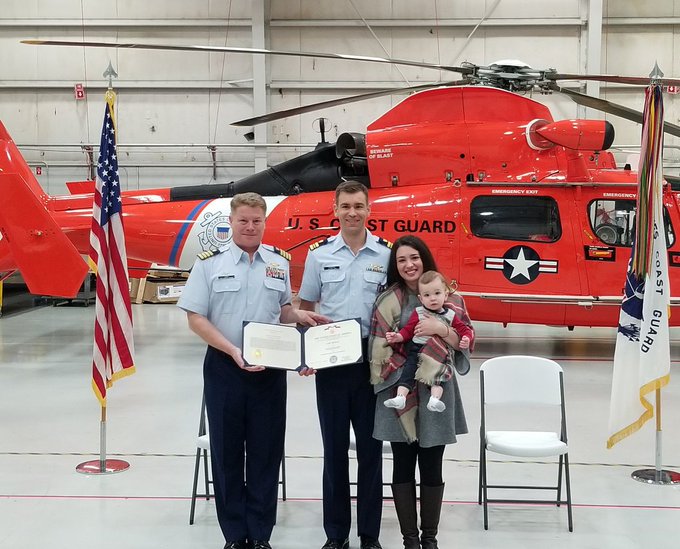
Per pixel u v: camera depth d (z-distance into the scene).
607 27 15.35
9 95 16.05
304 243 8.99
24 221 7.70
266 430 3.77
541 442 4.31
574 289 8.68
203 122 15.87
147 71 15.82
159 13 15.66
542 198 8.68
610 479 5.00
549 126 8.37
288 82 15.62
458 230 8.73
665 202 8.76
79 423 6.34
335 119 15.74
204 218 9.20
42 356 9.54
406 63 8.02
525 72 8.48
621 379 4.93
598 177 8.82
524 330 12.27
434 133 8.80
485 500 4.23
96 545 3.97
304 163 9.30
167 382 7.99
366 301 3.81
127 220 9.38
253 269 3.80
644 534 4.13
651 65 15.33
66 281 7.76
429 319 3.55
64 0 15.71
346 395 3.74
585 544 4.01
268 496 3.80
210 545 3.97
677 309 8.89
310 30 15.57
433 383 3.51
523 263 8.69
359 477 3.81
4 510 4.44
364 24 15.37
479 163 8.74
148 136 15.94
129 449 5.62
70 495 4.68
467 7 15.27
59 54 15.82
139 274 11.03
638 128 15.41
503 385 4.55
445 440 3.57
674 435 6.01
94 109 15.98
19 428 6.19
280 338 3.66
